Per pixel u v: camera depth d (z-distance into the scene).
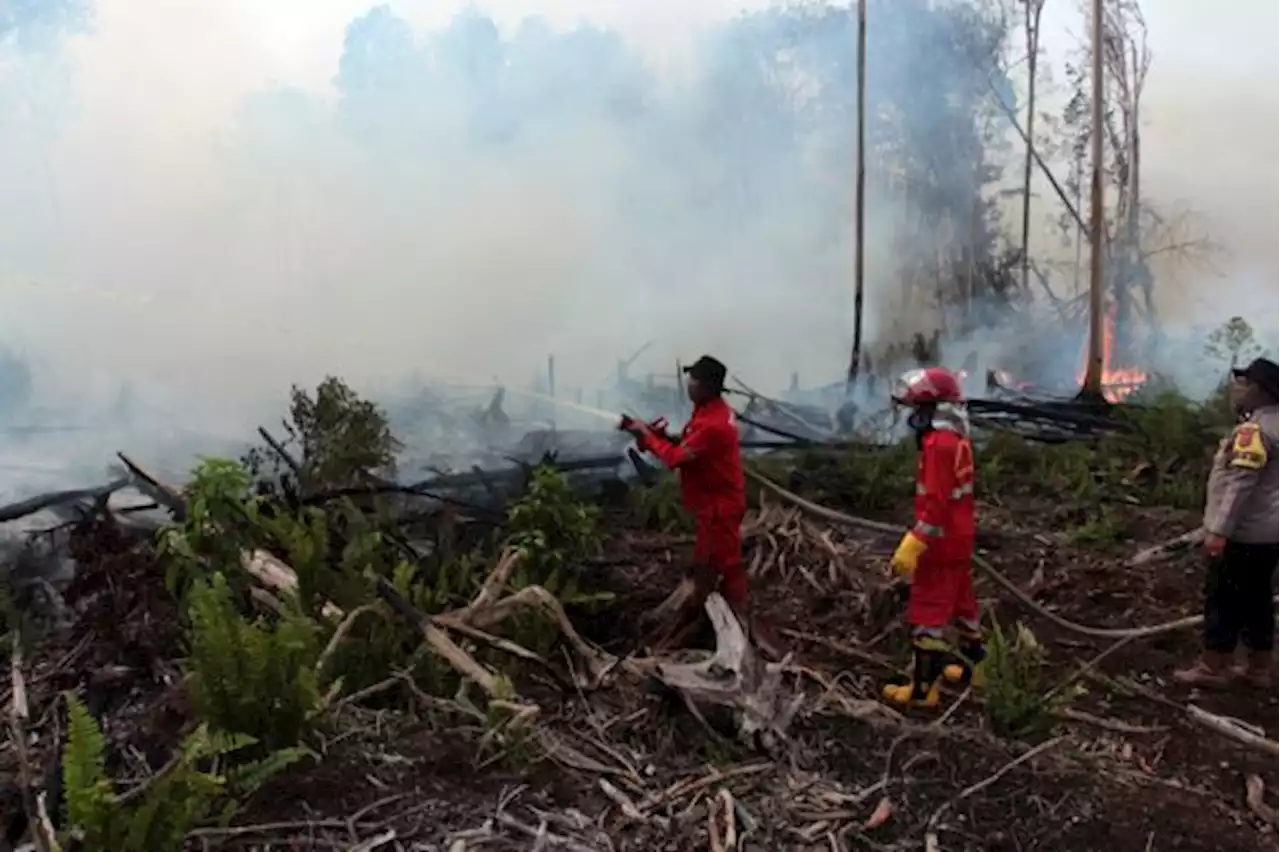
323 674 4.36
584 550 6.38
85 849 3.14
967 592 5.32
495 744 4.10
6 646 4.94
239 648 3.78
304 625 4.01
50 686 4.62
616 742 4.37
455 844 3.45
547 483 6.24
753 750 4.32
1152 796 4.35
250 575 4.99
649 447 5.73
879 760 4.36
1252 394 5.55
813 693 5.21
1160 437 10.10
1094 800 4.18
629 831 3.71
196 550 4.93
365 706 4.45
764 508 7.62
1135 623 6.56
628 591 6.36
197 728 3.77
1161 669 5.96
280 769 3.64
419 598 5.34
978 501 9.09
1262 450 5.38
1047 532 8.26
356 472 7.04
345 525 6.37
